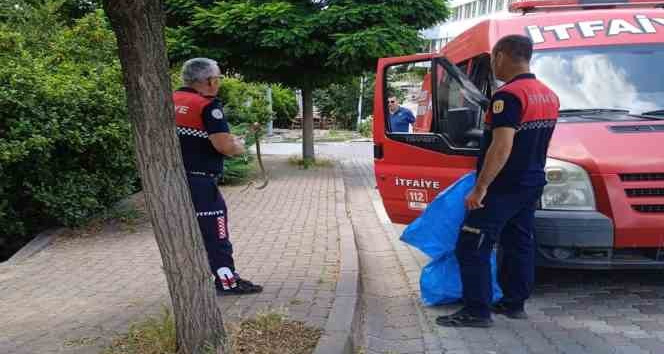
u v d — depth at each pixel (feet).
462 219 15.84
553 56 19.21
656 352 13.52
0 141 20.77
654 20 20.08
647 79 18.54
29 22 32.14
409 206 19.54
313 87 48.88
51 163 23.79
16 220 23.22
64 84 24.02
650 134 16.03
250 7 40.91
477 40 21.35
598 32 19.75
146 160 10.46
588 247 15.29
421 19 45.16
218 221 15.65
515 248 15.17
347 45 40.06
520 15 21.71
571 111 17.95
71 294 16.66
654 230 15.06
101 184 25.18
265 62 44.24
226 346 11.37
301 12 43.16
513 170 13.85
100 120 24.53
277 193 35.22
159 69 10.14
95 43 32.58
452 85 19.16
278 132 102.06
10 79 22.06
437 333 14.85
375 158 20.25
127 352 11.99
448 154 18.08
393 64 19.30
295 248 21.47
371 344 14.40
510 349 13.79
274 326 13.14
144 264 19.63
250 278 17.74
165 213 10.65
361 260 22.20
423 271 16.98
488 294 14.94
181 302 11.03
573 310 16.22
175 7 43.60
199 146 15.05
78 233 23.95
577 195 15.44
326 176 43.60
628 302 16.76
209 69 14.90
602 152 15.55
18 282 17.94
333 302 15.25
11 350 12.61
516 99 13.30
